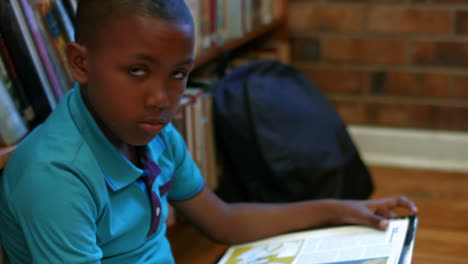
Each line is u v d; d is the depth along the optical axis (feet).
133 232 2.58
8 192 2.28
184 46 2.06
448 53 6.85
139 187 2.54
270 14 6.51
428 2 6.73
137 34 2.00
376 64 7.10
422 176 6.72
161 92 2.07
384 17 6.91
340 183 5.37
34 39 2.88
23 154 2.31
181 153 3.03
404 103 7.16
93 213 2.29
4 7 2.69
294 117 5.42
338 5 7.01
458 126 7.06
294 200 5.22
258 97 5.29
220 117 5.16
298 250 2.84
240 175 5.27
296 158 5.21
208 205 3.19
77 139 2.29
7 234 2.48
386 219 2.96
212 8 4.78
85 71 2.17
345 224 3.06
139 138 2.20
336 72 7.25
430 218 5.60
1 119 2.57
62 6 3.12
